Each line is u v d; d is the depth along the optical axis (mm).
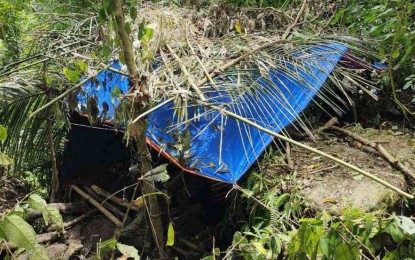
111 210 3855
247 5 4781
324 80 3443
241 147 3049
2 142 3770
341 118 3949
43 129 4125
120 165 4129
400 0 2977
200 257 3252
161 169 2637
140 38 2705
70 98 3271
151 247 3309
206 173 2916
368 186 2861
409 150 3309
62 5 4512
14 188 4340
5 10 4922
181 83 3070
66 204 3953
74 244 3475
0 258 3098
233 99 3096
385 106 3836
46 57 3650
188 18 4188
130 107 2713
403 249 2178
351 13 4070
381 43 3785
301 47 3678
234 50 3613
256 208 2959
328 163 3150
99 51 2980
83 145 4230
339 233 2172
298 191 2896
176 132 2938
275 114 3119
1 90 3557
